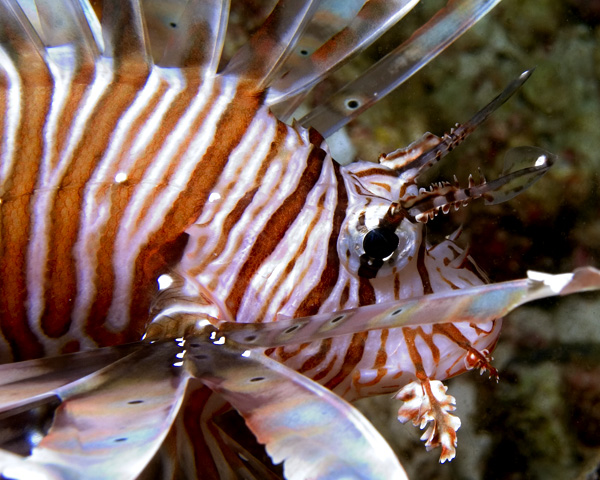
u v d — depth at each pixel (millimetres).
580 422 292
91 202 203
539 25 302
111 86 207
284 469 164
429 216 209
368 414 295
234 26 296
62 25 204
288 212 208
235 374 179
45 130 202
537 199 297
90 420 167
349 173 218
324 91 294
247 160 209
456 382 299
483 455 295
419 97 303
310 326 182
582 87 301
